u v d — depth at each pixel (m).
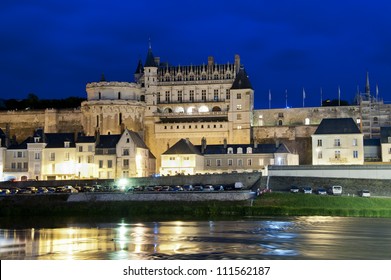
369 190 115.38
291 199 105.81
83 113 187.75
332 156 143.88
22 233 79.75
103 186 126.44
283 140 177.75
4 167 151.75
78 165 148.62
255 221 90.25
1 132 156.25
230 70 196.50
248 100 179.88
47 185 132.00
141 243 68.56
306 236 72.62
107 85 185.62
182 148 149.12
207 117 189.38
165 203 107.38
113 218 99.81
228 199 106.44
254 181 123.50
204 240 70.12
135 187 121.88
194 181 126.06
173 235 75.06
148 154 160.25
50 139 153.00
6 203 111.31
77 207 109.19
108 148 147.75
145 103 192.00
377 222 87.56
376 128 176.38
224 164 150.25
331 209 99.62
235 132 180.00
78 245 67.94
